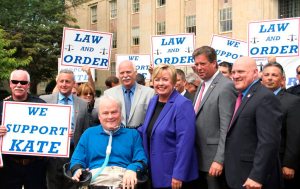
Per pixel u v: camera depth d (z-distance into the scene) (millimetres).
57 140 5465
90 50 8844
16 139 5363
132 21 34500
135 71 6363
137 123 6145
